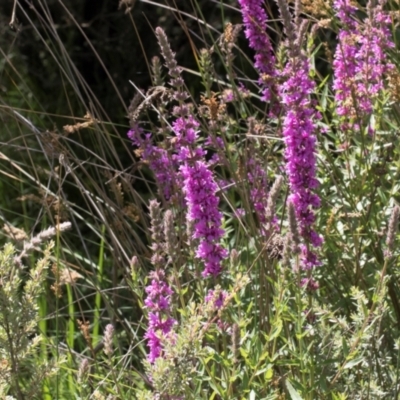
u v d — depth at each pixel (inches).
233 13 546.3
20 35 577.3
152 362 196.9
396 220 180.7
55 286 233.0
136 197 272.5
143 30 563.5
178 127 211.9
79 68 581.0
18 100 571.5
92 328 351.6
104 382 213.5
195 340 167.0
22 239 254.8
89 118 270.8
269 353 210.1
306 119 214.1
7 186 502.9
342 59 259.4
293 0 286.0
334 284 247.1
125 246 275.4
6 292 167.0
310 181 214.8
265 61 265.0
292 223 185.2
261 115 403.5
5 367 169.5
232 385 194.1
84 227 484.4
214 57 539.5
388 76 244.4
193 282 250.4
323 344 202.7
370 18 256.1
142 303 207.8
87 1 568.4
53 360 180.7
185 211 252.4
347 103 254.1
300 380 204.1
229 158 260.5
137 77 570.6
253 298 231.6
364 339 189.8
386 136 276.1
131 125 255.1
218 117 248.7
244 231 246.7
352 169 260.4
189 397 182.9
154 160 254.1
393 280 234.7
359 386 201.9
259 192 245.6
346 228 255.8
